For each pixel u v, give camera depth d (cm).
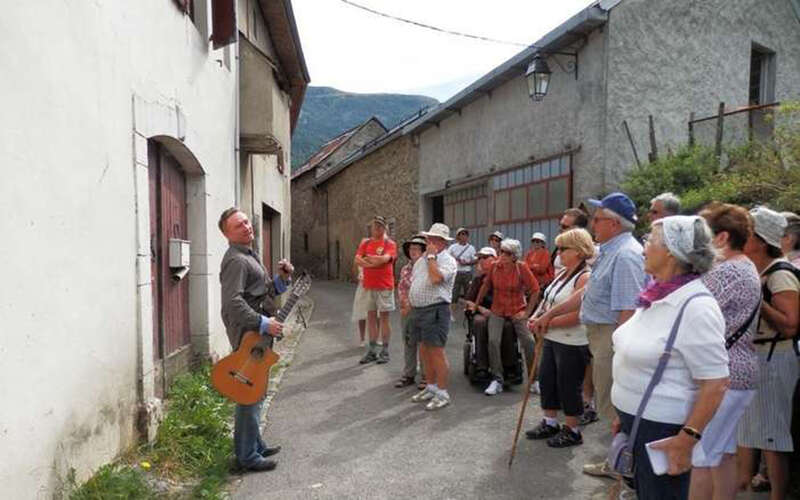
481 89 1202
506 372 604
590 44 900
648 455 218
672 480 218
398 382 625
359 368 713
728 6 984
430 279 530
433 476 390
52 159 304
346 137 3247
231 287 387
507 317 592
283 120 1182
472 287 635
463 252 1153
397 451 436
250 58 823
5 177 264
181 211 595
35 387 283
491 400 563
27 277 279
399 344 865
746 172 666
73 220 325
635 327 234
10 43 270
